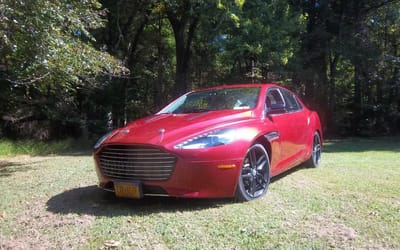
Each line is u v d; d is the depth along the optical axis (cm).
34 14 680
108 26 1602
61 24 770
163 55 2061
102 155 471
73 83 1090
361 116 1939
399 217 404
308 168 699
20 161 967
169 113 560
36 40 716
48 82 937
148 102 1939
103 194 524
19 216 443
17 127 1504
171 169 424
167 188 426
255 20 1395
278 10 1491
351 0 1770
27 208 475
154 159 430
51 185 604
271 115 539
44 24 700
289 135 579
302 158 645
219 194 439
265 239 353
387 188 530
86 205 473
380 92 1945
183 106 575
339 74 1984
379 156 941
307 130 664
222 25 1404
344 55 1739
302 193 505
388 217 405
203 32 1594
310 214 417
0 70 1000
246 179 470
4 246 357
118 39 1639
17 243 363
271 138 514
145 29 1933
